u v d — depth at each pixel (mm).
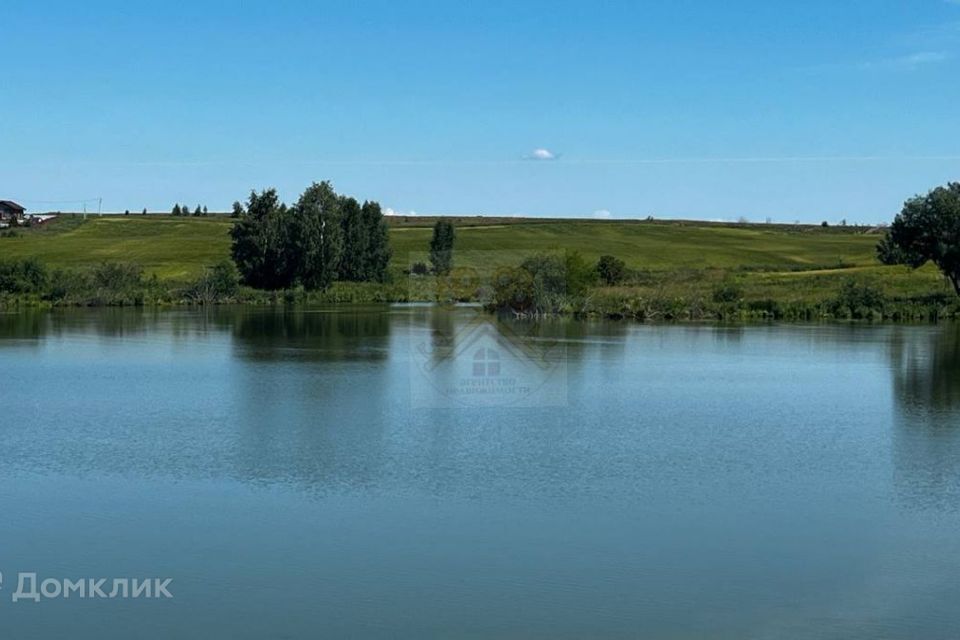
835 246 168500
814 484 29250
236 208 123812
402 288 121812
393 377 50562
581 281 92625
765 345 67375
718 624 19469
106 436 35719
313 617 19797
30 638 18984
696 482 29422
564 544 23859
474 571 22062
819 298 97750
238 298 114438
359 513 26281
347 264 125188
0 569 22328
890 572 22047
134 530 24891
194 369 54188
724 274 121500
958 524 25359
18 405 42531
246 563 22578
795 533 24641
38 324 84250
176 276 127438
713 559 22844
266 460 32000
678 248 160750
